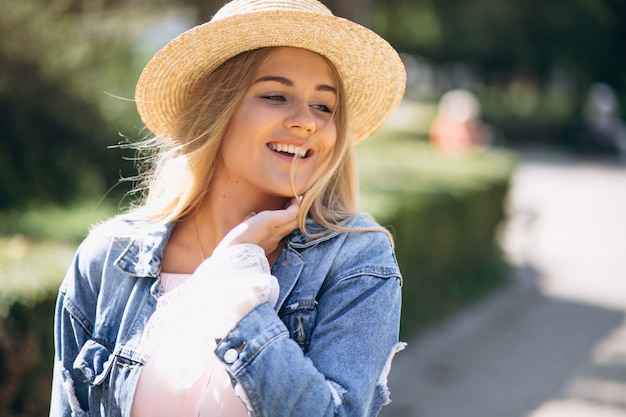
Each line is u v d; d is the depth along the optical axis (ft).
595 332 23.02
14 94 24.41
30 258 12.16
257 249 5.56
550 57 90.68
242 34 5.84
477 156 36.96
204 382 5.54
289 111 5.84
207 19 25.82
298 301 5.68
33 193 24.23
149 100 6.55
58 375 6.07
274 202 6.29
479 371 19.07
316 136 5.82
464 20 78.64
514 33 86.07
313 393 5.12
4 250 12.81
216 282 5.38
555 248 35.73
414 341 20.99
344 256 5.80
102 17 26.63
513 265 31.42
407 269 20.52
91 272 6.10
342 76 6.38
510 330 22.90
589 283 29.53
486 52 98.07
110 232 6.17
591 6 79.05
